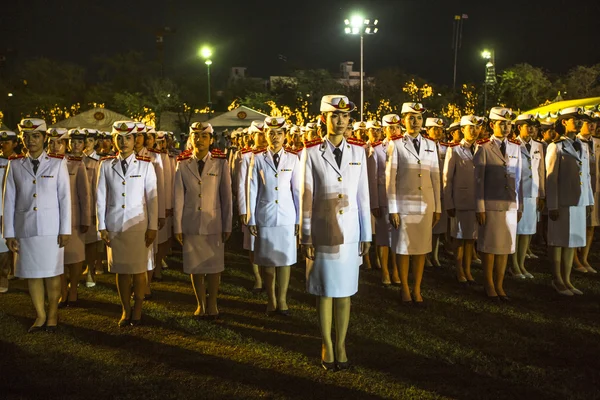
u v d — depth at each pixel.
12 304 6.92
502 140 6.77
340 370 4.71
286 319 6.16
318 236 4.61
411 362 4.87
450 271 8.48
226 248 10.64
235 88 68.56
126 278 6.02
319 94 54.84
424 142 6.62
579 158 6.84
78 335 5.70
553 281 7.11
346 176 4.63
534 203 7.85
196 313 6.30
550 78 48.72
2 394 4.31
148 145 7.94
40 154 5.76
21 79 59.41
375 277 8.10
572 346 5.19
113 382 4.52
